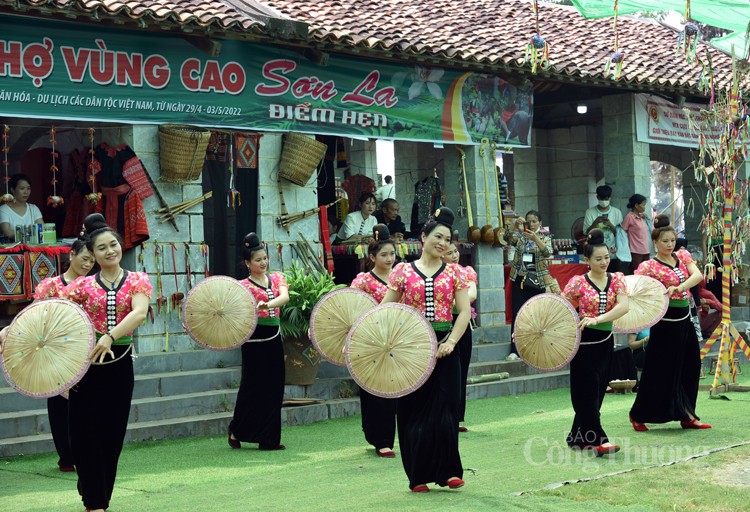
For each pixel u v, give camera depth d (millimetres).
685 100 18625
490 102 15391
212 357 12148
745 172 18562
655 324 10078
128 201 11703
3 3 10125
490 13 17375
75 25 11016
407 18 15062
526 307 8984
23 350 6879
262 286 10023
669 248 10156
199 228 12414
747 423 10500
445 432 7352
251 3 12758
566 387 14391
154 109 11680
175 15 11195
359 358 7414
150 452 9758
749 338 17016
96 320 7109
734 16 13836
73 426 6977
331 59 13289
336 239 15047
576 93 18625
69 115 11047
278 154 13188
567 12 19203
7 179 12352
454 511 6602
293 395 11961
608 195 17344
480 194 15422
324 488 7809
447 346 7387
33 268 10938
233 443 9953
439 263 7656
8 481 8453
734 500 6746
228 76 12266
